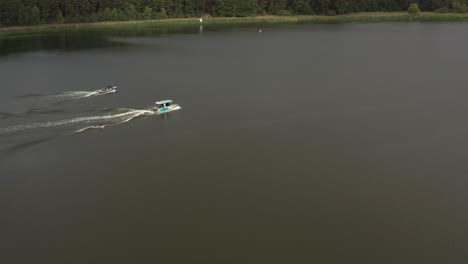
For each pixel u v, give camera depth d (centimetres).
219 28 18688
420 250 4478
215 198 5328
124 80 10262
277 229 4759
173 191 5494
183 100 8775
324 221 4884
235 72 11025
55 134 7106
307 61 12231
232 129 7300
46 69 11319
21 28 16962
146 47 14375
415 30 18025
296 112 8062
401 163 6112
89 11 18850
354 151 6469
